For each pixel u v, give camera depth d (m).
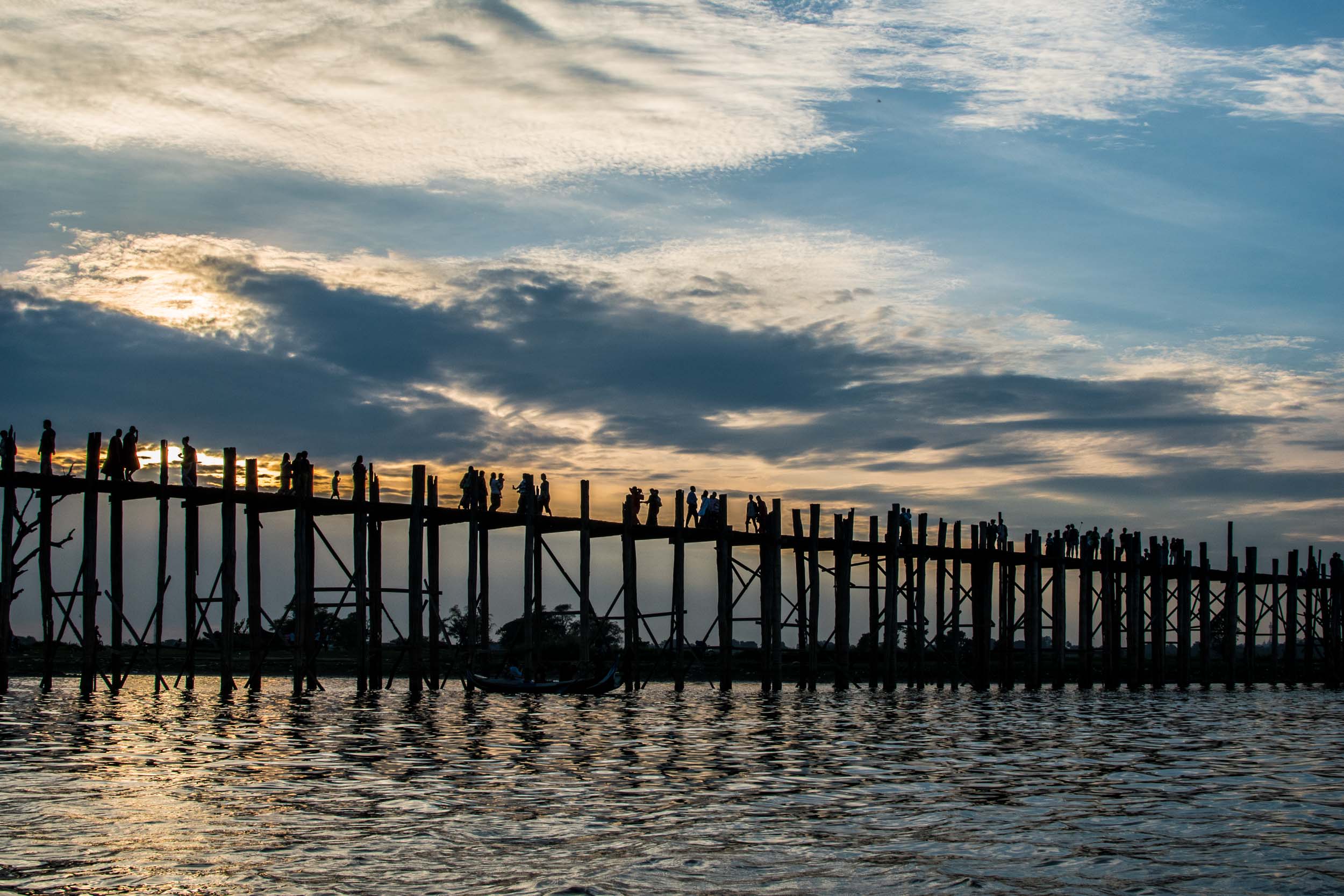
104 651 45.03
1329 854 17.06
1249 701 52.66
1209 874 15.87
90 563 35.25
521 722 32.56
